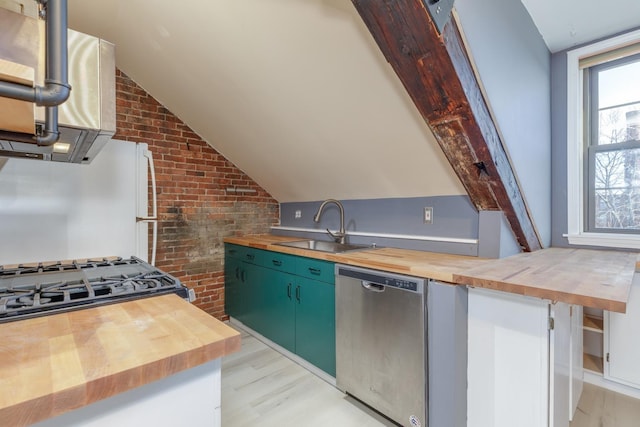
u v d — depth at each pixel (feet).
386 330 5.68
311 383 7.18
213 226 10.79
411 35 3.97
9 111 2.21
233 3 5.47
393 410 5.60
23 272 4.59
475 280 4.49
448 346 4.87
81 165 6.06
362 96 5.97
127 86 9.05
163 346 2.32
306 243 9.84
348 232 9.64
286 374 7.57
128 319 2.83
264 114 7.96
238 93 7.69
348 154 7.80
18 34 2.15
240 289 10.21
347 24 4.83
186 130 10.18
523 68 6.45
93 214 6.18
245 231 11.59
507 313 4.64
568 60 7.99
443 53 4.04
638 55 7.21
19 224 5.47
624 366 6.68
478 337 4.95
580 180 7.92
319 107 6.82
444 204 7.34
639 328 6.49
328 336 7.06
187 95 8.72
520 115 6.39
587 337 7.81
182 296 3.72
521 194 6.59
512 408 4.62
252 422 5.84
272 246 8.70
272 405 6.36
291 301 8.13
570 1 6.27
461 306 4.91
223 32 6.17
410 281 5.26
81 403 1.84
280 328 8.54
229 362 8.16
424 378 5.13
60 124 3.05
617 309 3.30
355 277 6.26
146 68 8.38
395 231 8.40
